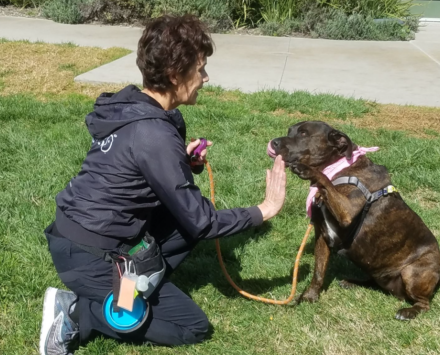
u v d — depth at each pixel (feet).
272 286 5.63
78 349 4.63
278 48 16.02
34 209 6.66
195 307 4.55
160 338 4.55
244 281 5.69
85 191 4.26
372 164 5.41
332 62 14.53
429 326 4.99
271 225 6.75
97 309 4.44
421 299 5.26
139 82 11.94
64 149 8.48
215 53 15.10
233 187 7.52
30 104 10.41
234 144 8.93
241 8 19.12
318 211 5.23
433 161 8.46
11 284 5.36
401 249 5.29
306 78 12.96
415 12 22.18
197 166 5.15
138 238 4.38
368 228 5.21
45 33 17.34
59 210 4.41
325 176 4.88
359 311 5.22
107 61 13.69
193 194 4.21
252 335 4.84
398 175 8.09
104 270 4.30
